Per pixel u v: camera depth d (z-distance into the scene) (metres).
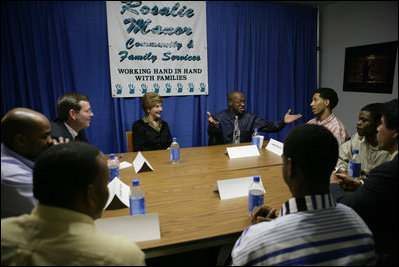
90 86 3.14
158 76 3.39
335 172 1.73
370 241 0.72
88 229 0.63
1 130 1.04
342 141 2.26
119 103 3.31
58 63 3.03
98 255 0.59
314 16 4.07
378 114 1.64
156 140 2.74
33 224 0.61
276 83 3.98
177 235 1.08
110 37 3.13
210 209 1.29
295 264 0.67
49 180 0.62
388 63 3.19
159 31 3.31
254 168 1.87
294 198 0.78
